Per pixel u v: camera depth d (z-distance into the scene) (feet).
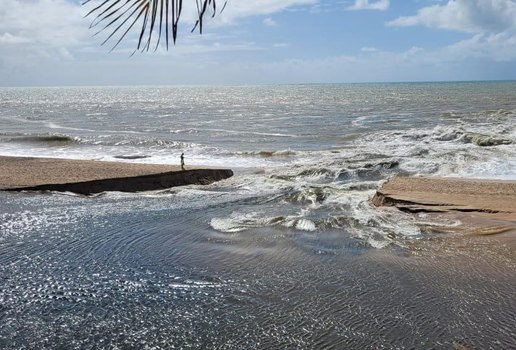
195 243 23.20
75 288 17.76
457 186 34.17
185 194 36.22
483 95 261.03
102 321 15.15
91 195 36.17
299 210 30.01
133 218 28.27
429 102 202.28
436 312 15.29
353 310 15.57
